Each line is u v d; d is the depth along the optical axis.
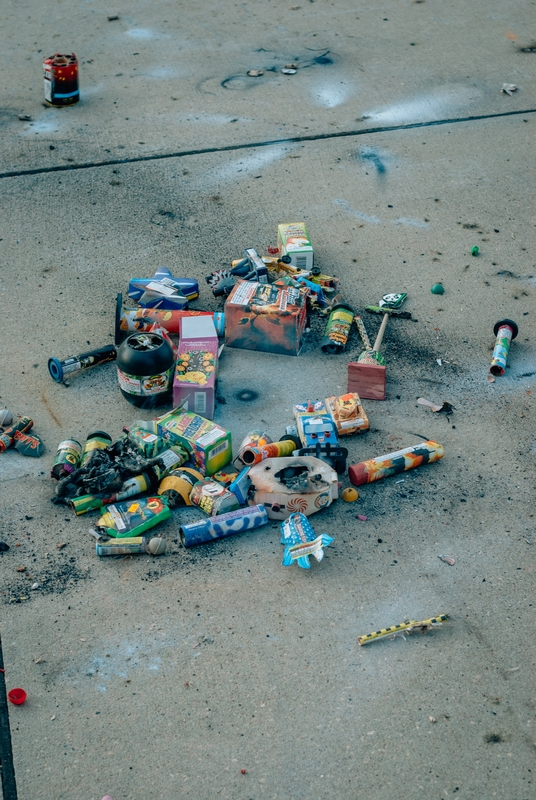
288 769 3.35
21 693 3.61
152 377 5.09
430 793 3.27
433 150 8.38
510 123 8.82
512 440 5.07
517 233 7.14
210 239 7.07
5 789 3.30
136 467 4.60
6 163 8.20
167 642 3.86
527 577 4.18
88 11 11.75
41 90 9.62
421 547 4.35
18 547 4.35
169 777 3.33
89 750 3.43
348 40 10.71
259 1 11.99
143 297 6.01
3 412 5.12
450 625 3.94
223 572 4.22
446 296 6.41
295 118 9.00
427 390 5.50
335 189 7.79
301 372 5.69
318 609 4.02
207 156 8.31
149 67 10.15
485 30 10.87
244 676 3.71
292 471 4.53
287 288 5.91
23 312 6.23
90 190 7.77
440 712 3.56
